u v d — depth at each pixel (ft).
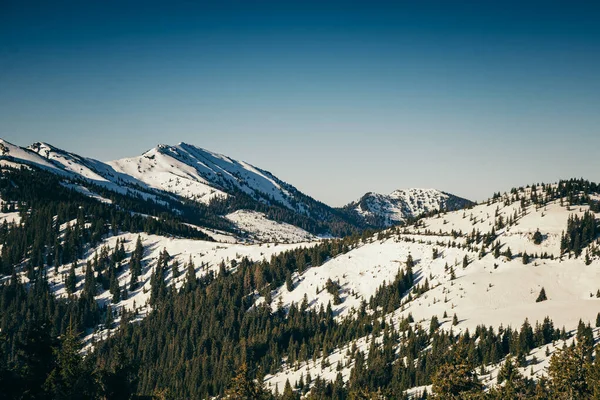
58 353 163.63
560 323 538.06
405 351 541.75
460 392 249.96
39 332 157.38
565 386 281.74
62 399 147.13
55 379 154.40
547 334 503.20
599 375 271.08
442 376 252.62
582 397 273.95
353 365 556.10
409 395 447.83
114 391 170.30
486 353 476.13
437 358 489.26
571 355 289.53
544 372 407.23
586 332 457.68
